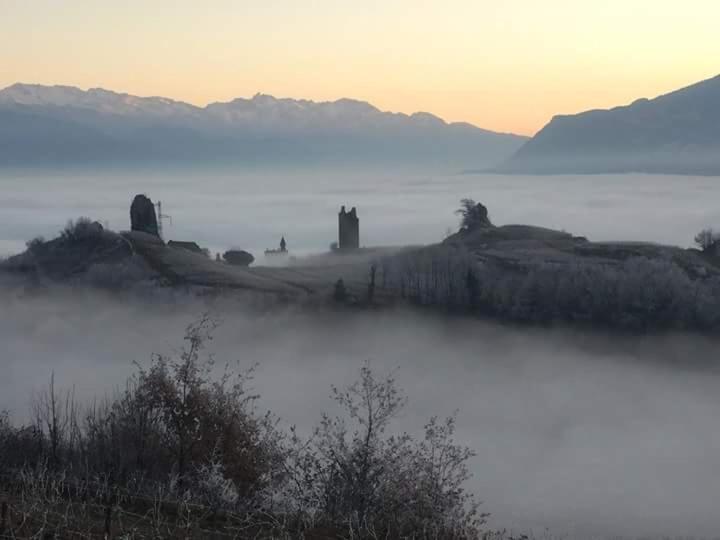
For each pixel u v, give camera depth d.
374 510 20.39
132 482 21.73
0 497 18.77
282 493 21.59
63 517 17.70
